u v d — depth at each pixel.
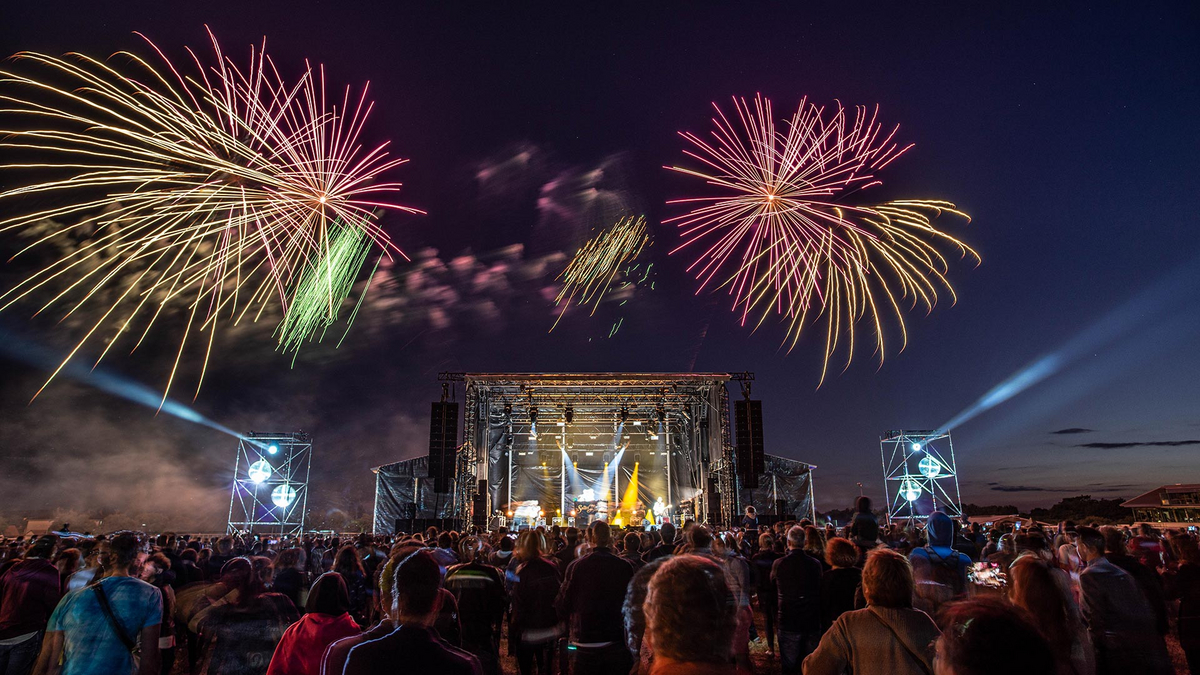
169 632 7.28
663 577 2.15
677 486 34.97
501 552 9.75
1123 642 4.81
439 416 25.89
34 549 6.30
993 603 1.75
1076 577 5.99
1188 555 6.05
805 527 8.26
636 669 2.95
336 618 4.06
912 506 29.22
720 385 29.08
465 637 6.27
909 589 3.33
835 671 3.30
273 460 29.34
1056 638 3.30
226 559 10.02
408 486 32.62
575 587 5.66
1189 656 5.82
